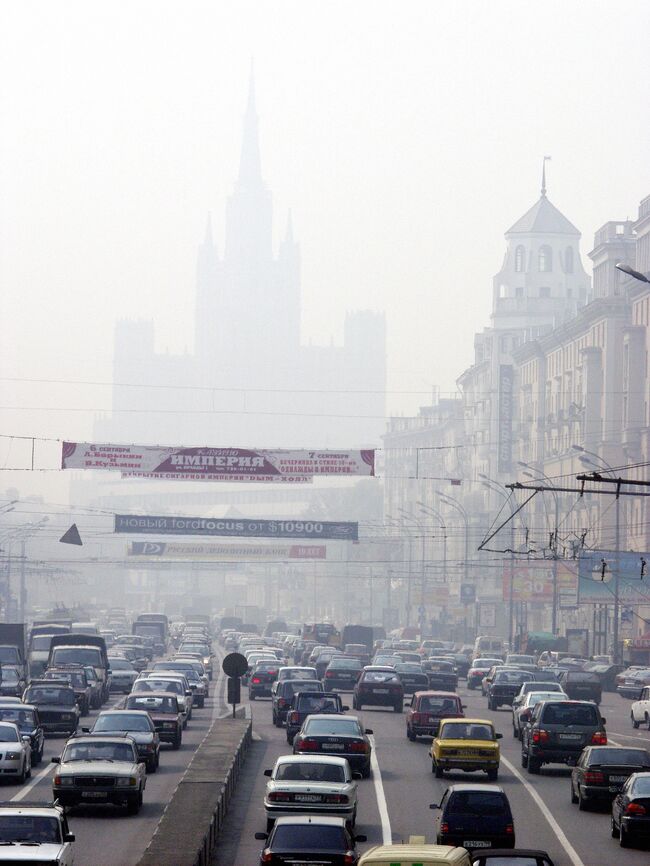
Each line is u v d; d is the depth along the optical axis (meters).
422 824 61.94
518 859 42.09
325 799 57.31
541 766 88.44
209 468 137.62
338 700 97.88
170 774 80.06
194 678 137.12
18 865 42.50
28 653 181.12
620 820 58.31
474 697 162.50
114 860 52.09
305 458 137.75
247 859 53.50
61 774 64.31
